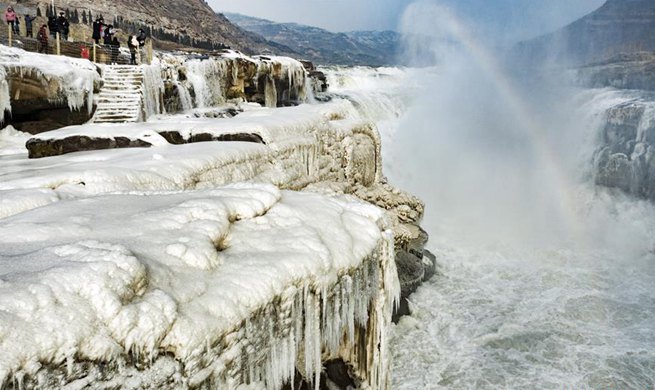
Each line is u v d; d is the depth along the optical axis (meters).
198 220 3.80
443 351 9.29
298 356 3.93
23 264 2.73
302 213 4.50
